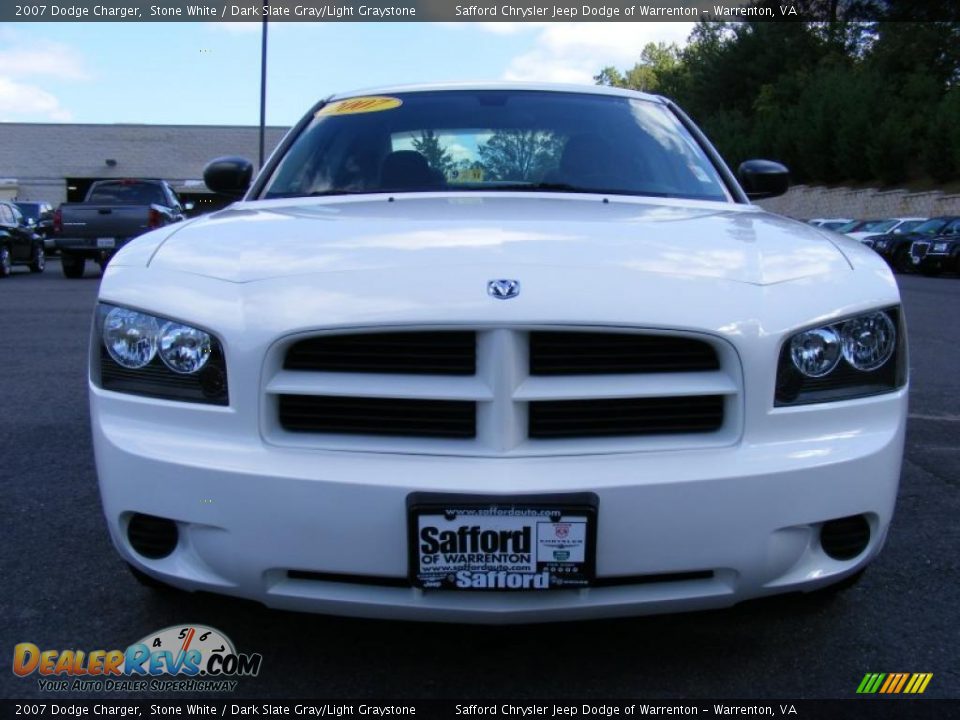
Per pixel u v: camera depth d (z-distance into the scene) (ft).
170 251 7.70
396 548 6.42
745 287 6.96
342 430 6.70
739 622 8.51
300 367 6.72
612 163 10.85
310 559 6.50
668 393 6.60
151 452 6.77
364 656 7.86
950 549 10.39
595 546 6.36
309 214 8.87
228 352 6.70
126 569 9.64
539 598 6.53
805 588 6.96
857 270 7.50
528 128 11.27
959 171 113.39
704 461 6.58
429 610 6.57
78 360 22.58
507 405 6.47
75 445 14.69
